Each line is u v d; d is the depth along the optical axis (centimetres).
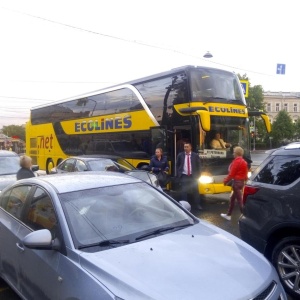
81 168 1081
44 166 2044
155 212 394
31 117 2233
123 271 279
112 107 1430
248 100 6181
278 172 461
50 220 359
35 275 349
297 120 8069
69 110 1767
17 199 450
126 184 430
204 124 980
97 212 366
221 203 1121
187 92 1071
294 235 433
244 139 1152
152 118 1209
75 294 279
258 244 462
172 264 291
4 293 464
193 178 984
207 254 312
